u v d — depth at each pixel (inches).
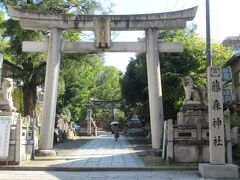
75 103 1931.6
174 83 1198.9
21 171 601.9
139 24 820.0
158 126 792.9
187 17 815.7
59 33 818.8
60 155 818.8
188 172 592.1
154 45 816.3
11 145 644.1
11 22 1060.5
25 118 721.0
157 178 534.9
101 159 741.9
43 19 814.5
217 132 548.7
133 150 992.9
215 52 1220.5
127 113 2508.6
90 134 2235.5
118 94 3107.8
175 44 826.2
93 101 2876.5
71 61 1190.3
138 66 1439.5
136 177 544.4
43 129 788.6
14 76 1179.9
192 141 658.2
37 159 727.7
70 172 595.2
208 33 882.1
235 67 1156.5
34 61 1088.8
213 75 561.3
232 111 1066.7
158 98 802.2
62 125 1595.7
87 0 1137.4
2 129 639.8
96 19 808.3
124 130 2704.2
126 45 821.2
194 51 1217.4
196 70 1216.2
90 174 573.3
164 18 817.5
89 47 820.0
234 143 675.4
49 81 797.9
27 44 813.9
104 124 3531.0
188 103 719.7
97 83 3061.0
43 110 793.6
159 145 789.2
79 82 1841.8
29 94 1190.9
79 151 950.4
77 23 818.8
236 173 532.7
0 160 635.5
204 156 655.1
